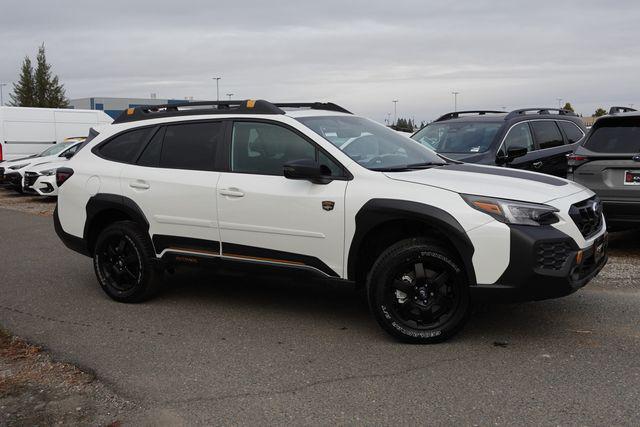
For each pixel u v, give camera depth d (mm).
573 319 5211
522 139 9164
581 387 3869
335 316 5512
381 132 5742
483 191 4488
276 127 5277
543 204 4418
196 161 5598
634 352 4449
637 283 6324
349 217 4750
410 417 3543
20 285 6895
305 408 3699
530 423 3424
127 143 6105
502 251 4316
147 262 5859
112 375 4270
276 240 5105
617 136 7250
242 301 6051
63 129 21828
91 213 6133
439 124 9789
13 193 18812
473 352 4512
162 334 5121
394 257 4609
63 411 3750
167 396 3918
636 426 3361
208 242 5461
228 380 4141
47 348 4844
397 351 4586
